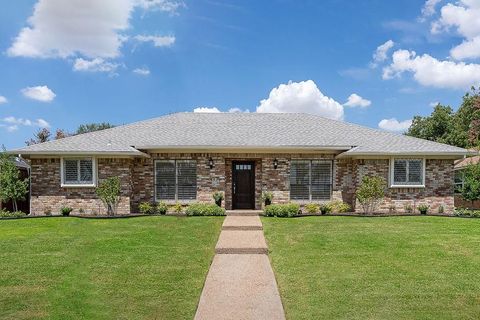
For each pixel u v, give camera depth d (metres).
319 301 7.09
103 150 17.58
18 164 21.83
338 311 6.66
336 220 15.37
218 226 14.12
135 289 7.75
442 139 40.22
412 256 9.85
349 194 19.20
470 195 19.16
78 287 7.84
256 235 12.58
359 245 11.00
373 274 8.48
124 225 14.38
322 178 19.36
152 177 19.16
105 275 8.53
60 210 18.05
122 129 21.31
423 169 18.48
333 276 8.38
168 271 8.84
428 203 18.56
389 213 17.83
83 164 18.14
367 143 19.14
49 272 8.72
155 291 7.66
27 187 19.80
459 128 39.25
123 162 18.19
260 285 8.05
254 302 7.17
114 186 17.52
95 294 7.50
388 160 18.44
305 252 10.33
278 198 19.14
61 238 12.09
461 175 22.12
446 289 7.60
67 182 18.09
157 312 6.74
